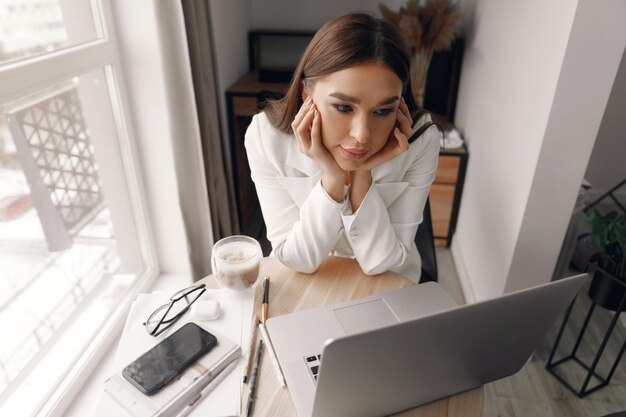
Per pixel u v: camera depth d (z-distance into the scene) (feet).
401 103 3.19
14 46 4.00
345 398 2.07
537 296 2.05
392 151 3.14
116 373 2.47
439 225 7.73
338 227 3.34
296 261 3.36
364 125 2.67
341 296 3.22
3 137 4.40
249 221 8.67
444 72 8.13
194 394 2.38
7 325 4.53
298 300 3.17
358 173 3.26
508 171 5.22
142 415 2.22
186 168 5.18
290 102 3.26
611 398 4.97
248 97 7.41
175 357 2.51
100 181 5.72
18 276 4.69
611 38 3.77
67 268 5.36
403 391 2.21
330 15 9.14
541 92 4.39
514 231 4.93
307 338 2.76
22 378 4.31
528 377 5.23
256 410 2.35
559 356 5.50
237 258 3.12
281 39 9.39
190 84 4.81
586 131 4.18
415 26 7.18
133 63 5.00
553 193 4.52
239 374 2.53
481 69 6.80
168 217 5.94
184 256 6.22
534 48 4.66
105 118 5.32
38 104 4.77
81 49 4.30
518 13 5.26
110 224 5.97
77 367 4.49
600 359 5.46
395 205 3.73
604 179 8.91
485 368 2.37
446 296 3.17
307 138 3.06
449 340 2.01
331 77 2.61
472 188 6.88
